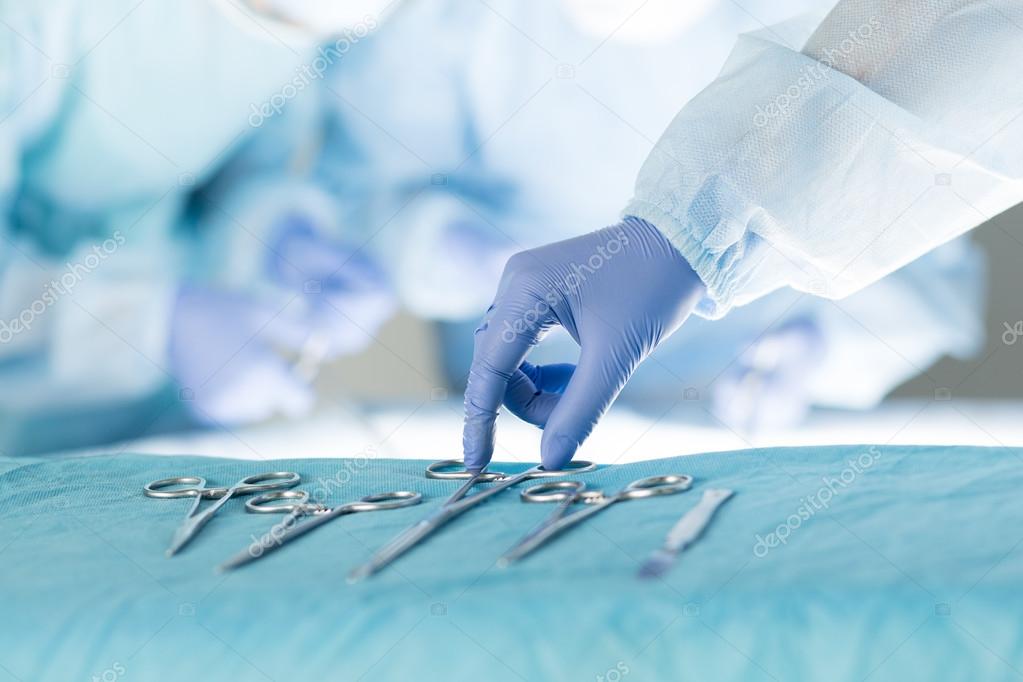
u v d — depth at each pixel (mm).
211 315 3320
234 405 3293
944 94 1080
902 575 567
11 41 3266
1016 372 3256
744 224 1056
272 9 3256
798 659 542
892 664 535
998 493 747
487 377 1053
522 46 3408
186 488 938
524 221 3465
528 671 547
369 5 3324
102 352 3266
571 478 940
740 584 564
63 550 717
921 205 1108
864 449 928
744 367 3277
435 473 986
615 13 3361
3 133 3260
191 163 3371
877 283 3248
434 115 3439
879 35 1084
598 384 1049
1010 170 1099
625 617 551
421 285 3416
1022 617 534
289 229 3391
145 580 629
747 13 3342
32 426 3189
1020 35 1056
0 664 583
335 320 3363
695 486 839
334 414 3305
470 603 563
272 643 567
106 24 3299
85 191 3330
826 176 1063
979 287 3256
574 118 3441
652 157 1095
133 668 572
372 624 563
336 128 3424
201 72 3346
